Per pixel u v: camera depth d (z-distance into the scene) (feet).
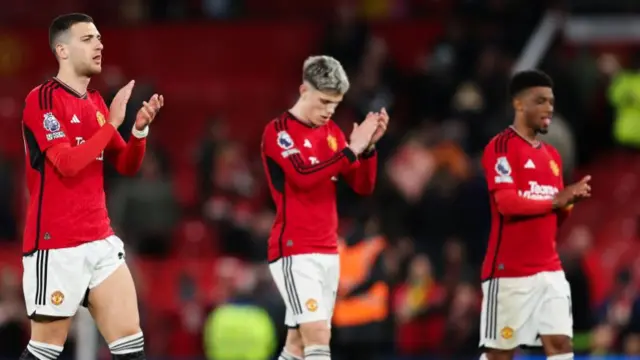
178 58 215.92
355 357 129.70
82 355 130.11
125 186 169.89
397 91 190.49
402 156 169.58
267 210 183.32
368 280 128.36
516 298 94.68
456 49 190.60
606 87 186.29
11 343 154.71
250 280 149.18
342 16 206.08
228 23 216.13
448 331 151.12
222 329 145.59
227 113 213.25
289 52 215.10
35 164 81.51
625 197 184.55
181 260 171.63
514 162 94.68
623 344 146.41
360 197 163.32
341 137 96.94
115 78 194.08
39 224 81.20
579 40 188.44
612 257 165.07
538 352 144.77
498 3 198.90
